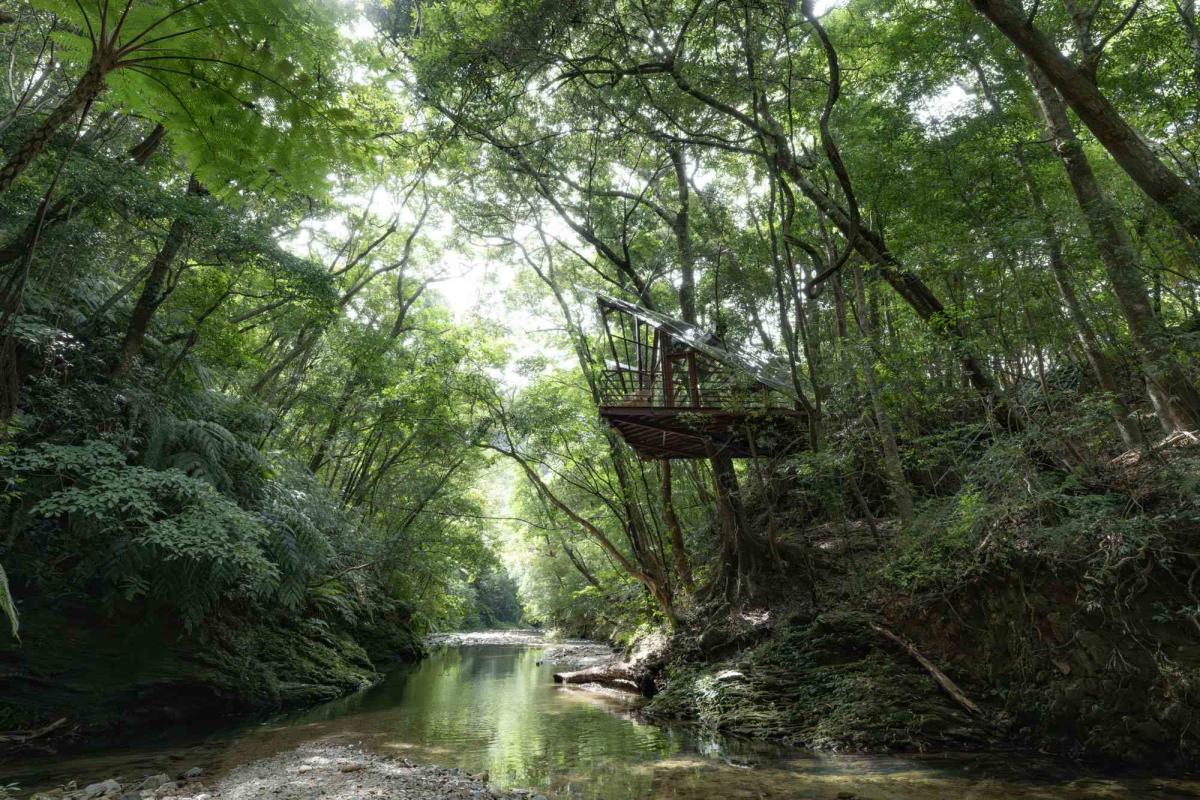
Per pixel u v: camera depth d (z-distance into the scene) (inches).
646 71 467.2
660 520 730.2
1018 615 351.6
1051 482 367.9
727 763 324.2
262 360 620.7
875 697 368.2
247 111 174.1
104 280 493.4
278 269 435.5
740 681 435.2
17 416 357.4
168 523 369.4
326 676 565.6
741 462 850.1
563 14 443.2
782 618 465.7
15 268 361.1
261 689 481.4
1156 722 293.1
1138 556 316.5
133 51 150.1
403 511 938.1
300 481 608.4
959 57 438.9
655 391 540.7
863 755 331.0
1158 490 331.0
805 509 613.9
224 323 516.1
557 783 293.1
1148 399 429.1
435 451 863.7
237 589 474.3
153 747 360.2
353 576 733.9
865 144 479.5
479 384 674.2
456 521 971.9
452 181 702.5
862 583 447.8
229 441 478.0
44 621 388.5
